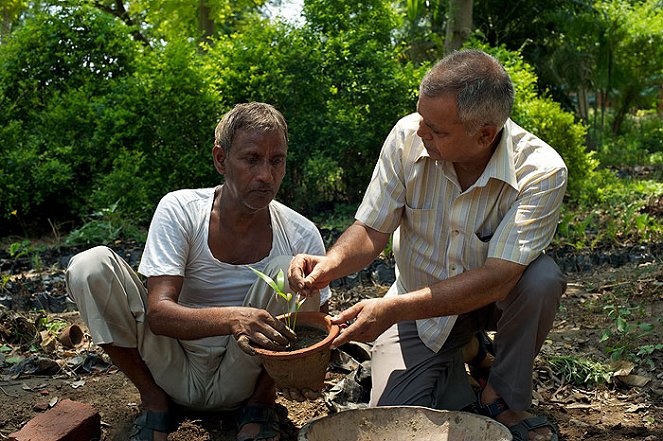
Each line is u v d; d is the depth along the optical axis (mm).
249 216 2895
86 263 2756
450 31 9836
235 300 3004
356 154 8742
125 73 9180
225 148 2760
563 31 17562
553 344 4199
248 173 2713
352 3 9094
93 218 8141
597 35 18922
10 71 8875
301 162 8383
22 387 3615
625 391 3607
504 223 2885
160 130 8070
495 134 2785
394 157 3107
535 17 17312
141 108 8242
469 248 3023
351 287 5719
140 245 7109
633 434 3152
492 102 2656
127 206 7738
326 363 2633
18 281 5559
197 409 3135
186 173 8031
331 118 8336
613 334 4348
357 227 3125
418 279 3227
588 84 19094
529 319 2879
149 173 8062
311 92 8570
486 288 2789
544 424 2967
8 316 4301
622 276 5758
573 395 3555
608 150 18344
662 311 4746
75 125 8477
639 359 3912
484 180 2906
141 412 3316
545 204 2889
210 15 13531
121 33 9219
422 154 3012
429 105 2695
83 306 2781
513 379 2947
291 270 2801
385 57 8859
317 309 2941
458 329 3205
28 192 8109
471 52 2748
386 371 3137
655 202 8820
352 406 3438
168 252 2822
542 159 2938
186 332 2678
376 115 8641
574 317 4785
